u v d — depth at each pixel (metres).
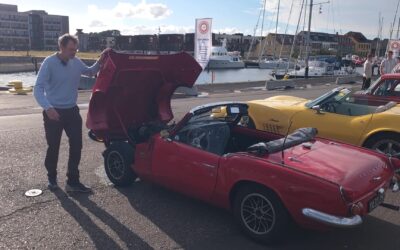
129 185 5.56
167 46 90.62
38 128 9.55
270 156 4.07
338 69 43.94
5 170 6.14
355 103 7.41
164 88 5.89
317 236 4.21
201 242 4.04
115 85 5.14
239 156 4.09
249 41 115.94
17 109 13.25
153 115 6.08
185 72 5.75
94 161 6.77
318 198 3.53
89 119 5.34
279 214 3.81
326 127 6.32
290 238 4.16
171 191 5.39
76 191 5.27
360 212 3.55
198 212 4.75
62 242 3.95
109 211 4.72
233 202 4.27
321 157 4.12
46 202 4.93
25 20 132.62
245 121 5.52
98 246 3.89
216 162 4.26
